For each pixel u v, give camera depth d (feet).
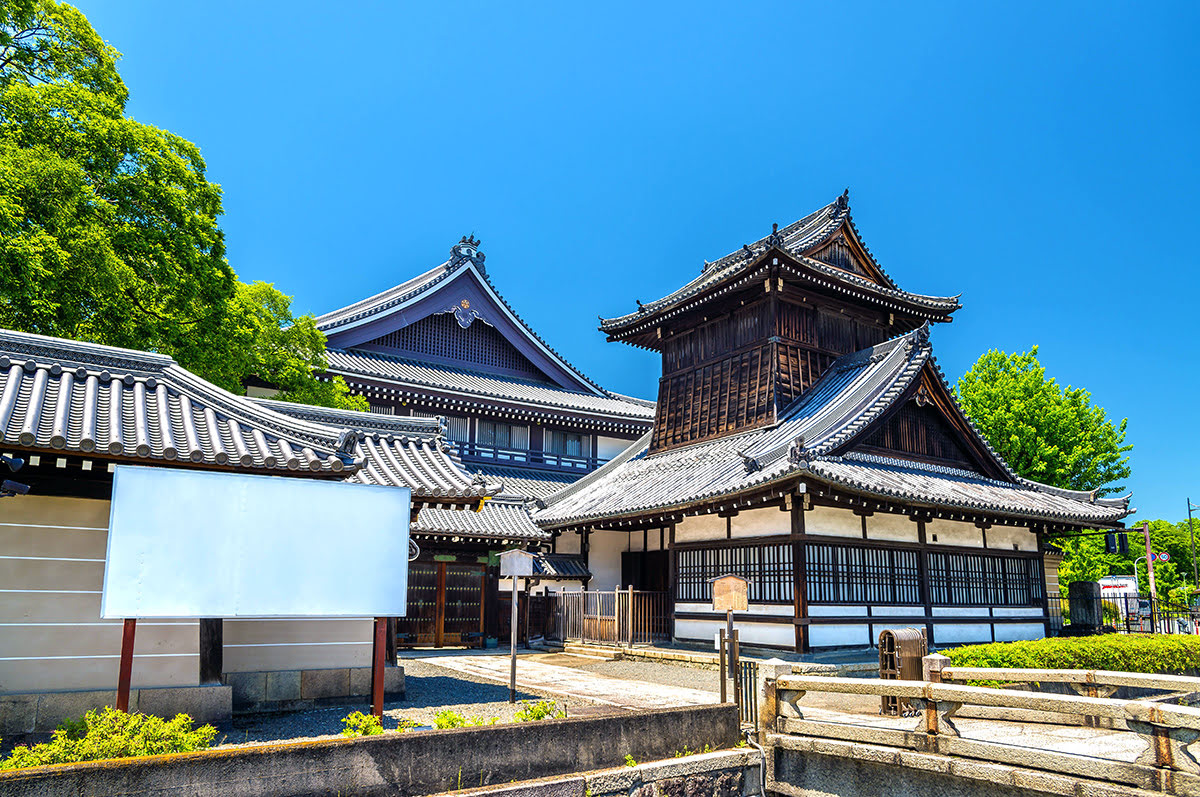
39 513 29.27
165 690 29.55
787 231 98.22
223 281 53.42
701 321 86.07
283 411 43.29
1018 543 71.10
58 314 44.70
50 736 27.53
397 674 37.45
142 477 22.97
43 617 28.81
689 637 63.87
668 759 26.40
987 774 23.53
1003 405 103.50
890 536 60.90
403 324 105.81
